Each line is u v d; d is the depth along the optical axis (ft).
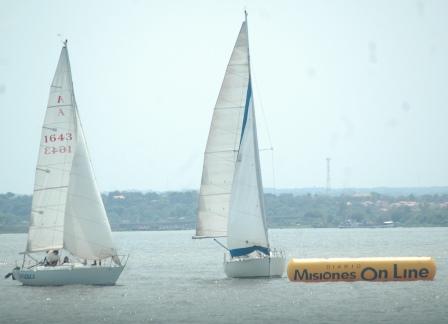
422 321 595.47
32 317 625.00
